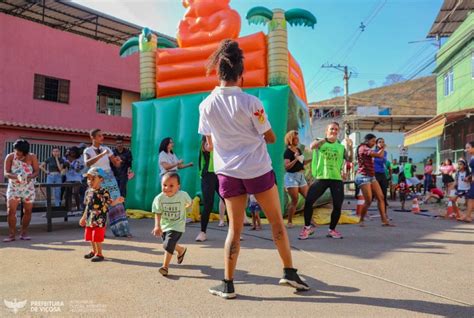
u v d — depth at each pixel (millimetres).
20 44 17453
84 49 19953
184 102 9680
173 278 3936
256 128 3275
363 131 32812
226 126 3271
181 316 2932
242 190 3336
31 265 4453
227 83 3312
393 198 16359
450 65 21859
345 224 8086
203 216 6004
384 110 34656
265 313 2988
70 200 8758
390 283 3727
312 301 3244
